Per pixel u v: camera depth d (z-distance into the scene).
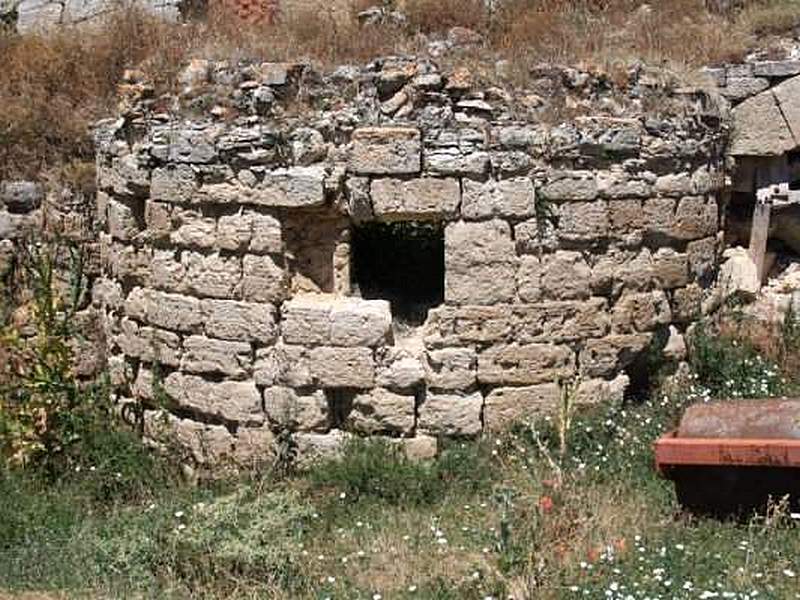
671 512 9.41
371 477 10.47
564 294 10.95
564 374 11.03
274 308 11.04
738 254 13.27
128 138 11.92
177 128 11.27
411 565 8.93
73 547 9.77
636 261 11.32
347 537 9.57
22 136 13.65
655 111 11.47
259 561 8.93
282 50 12.30
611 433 10.88
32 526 10.31
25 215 13.30
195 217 11.26
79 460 11.55
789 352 12.10
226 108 11.20
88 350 13.09
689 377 11.75
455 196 10.63
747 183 13.29
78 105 14.13
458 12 15.12
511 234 10.77
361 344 10.80
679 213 11.58
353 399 10.96
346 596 8.45
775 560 8.40
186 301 11.42
